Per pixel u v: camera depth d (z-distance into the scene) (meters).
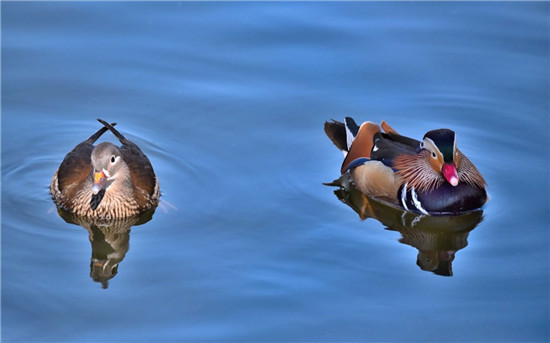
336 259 12.92
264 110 16.62
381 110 16.67
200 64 17.73
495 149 15.87
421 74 17.64
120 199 13.98
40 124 16.08
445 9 19.70
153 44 18.22
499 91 17.20
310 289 12.14
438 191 14.32
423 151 14.62
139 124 16.16
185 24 18.88
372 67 17.81
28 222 13.79
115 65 17.56
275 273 12.48
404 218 14.43
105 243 13.34
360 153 15.27
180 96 16.88
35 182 14.87
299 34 18.69
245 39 18.47
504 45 18.41
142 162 14.52
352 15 19.44
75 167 14.31
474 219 14.29
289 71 17.62
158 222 13.73
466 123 16.44
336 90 17.17
